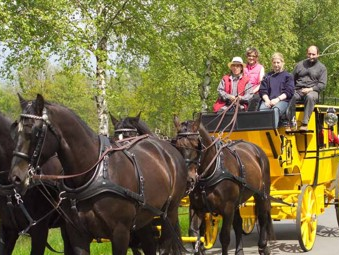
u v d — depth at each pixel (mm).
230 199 10062
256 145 11438
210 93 36656
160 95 35594
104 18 24328
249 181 10633
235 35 34375
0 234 8328
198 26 27688
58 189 7621
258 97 12094
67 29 21297
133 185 7559
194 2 28734
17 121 6922
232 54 35250
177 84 29109
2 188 7980
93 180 7199
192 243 10367
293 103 11828
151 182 7918
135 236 8961
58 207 7484
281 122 11680
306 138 12641
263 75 12188
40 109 6801
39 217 8164
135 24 25938
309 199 12195
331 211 18094
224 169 10016
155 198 7977
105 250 11242
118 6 25000
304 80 13141
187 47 30016
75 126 7172
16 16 20281
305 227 12008
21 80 23578
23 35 20625
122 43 26453
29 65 22828
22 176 6633
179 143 9430
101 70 23562
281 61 11898
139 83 41688
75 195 7148
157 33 26312
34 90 32781
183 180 8875
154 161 8195
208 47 29391
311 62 13242
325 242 12930
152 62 28281
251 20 35125
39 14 20891
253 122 11531
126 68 26156
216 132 11797
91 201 7172
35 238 8203
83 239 7312
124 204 7355
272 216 12195
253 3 35906
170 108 34438
